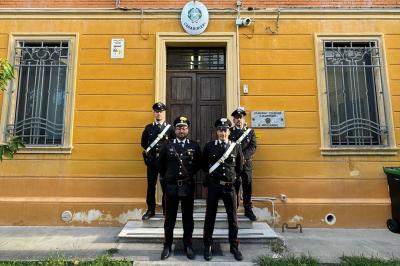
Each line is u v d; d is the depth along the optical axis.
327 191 5.82
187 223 4.33
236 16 6.25
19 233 5.29
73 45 6.19
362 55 6.24
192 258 4.20
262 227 5.28
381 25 6.26
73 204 5.73
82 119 5.99
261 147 5.93
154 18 6.26
